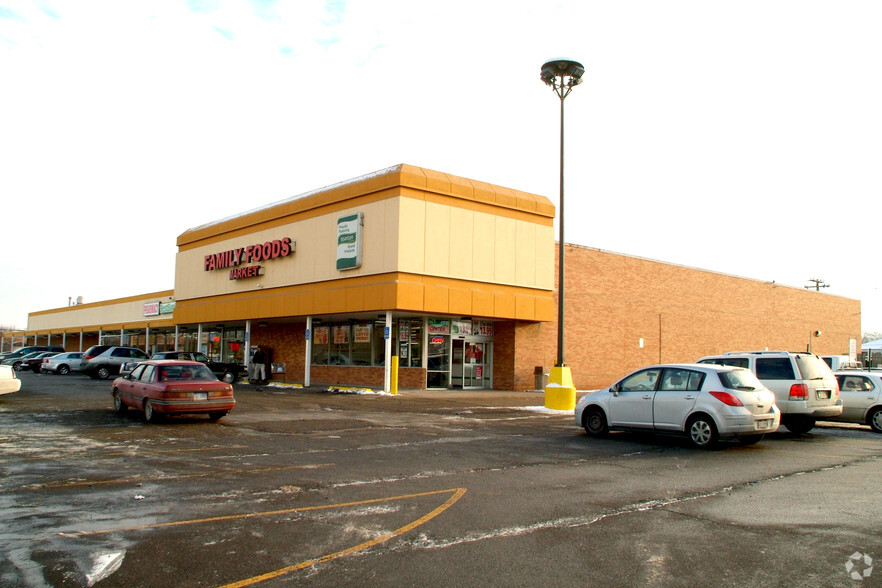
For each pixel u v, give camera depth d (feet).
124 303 187.42
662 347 120.67
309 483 30.07
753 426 41.63
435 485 29.78
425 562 19.07
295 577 17.84
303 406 69.72
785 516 24.47
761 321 144.25
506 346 101.30
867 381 56.03
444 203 89.51
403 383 97.30
